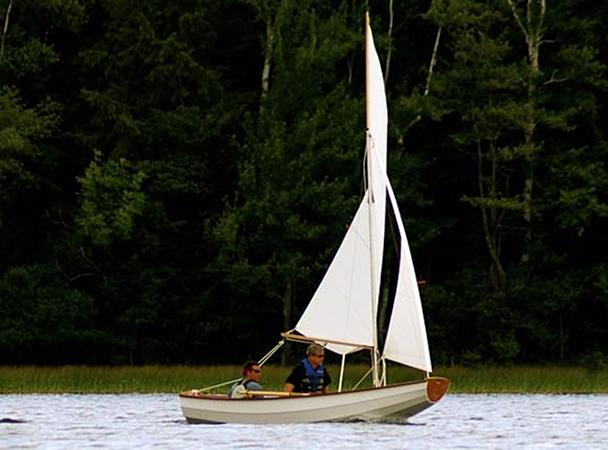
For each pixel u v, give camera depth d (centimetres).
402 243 9988
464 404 13800
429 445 8625
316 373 10044
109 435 9338
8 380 15988
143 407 12781
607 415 11962
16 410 12262
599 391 16538
